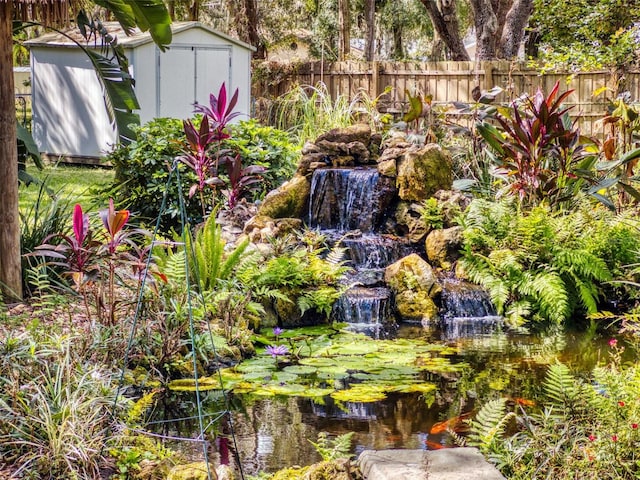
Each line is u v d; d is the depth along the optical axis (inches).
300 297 298.8
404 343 276.5
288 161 450.6
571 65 598.5
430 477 131.1
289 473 156.3
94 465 156.5
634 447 145.2
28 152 318.7
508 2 847.7
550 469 144.0
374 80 681.6
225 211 371.6
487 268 328.5
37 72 683.4
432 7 834.8
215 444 183.0
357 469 144.3
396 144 378.3
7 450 160.1
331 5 1242.0
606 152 378.6
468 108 457.4
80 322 240.5
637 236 335.6
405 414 205.0
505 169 369.1
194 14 1084.5
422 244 350.0
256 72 740.7
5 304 264.2
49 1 277.4
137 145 412.8
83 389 176.6
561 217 344.5
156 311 245.3
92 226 312.8
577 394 164.6
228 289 282.2
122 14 311.9
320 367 246.4
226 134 357.7
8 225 271.1
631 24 685.3
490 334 291.7
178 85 662.5
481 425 175.8
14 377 173.5
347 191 366.6
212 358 244.1
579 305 322.7
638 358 252.5
